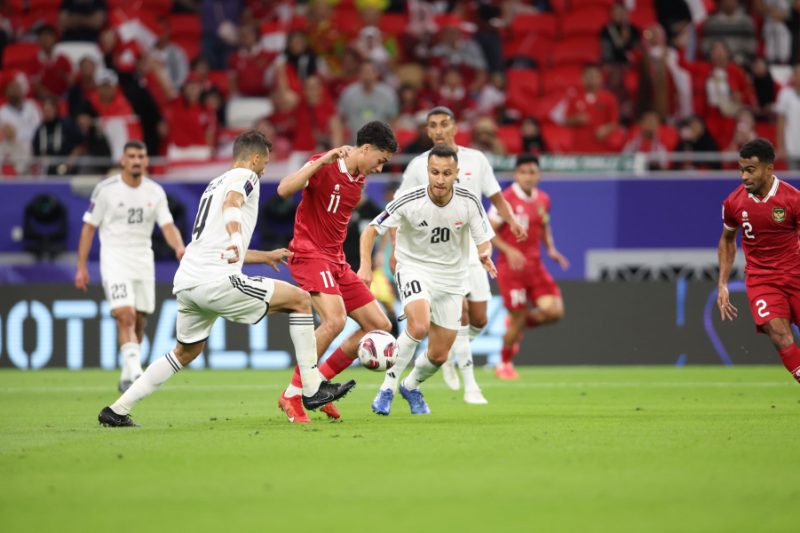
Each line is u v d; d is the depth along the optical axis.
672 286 58.50
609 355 58.28
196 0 79.50
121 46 74.62
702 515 16.16
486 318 36.97
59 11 76.69
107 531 15.33
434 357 31.69
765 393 40.97
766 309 32.62
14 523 15.91
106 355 57.97
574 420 30.28
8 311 57.88
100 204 42.31
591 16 76.25
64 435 26.80
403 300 30.94
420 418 31.02
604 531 15.10
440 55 74.50
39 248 62.06
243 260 27.80
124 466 21.23
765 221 32.34
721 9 74.44
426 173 34.59
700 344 58.31
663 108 70.75
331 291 29.67
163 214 42.84
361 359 29.84
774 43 76.19
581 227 62.22
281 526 15.53
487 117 70.50
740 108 69.06
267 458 22.17
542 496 17.75
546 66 75.69
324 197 29.58
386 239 57.09
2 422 30.94
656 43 73.69
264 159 27.78
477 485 18.83
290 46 72.94
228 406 36.31
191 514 16.45
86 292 58.03
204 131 69.44
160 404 37.25
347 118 68.81
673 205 62.19
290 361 57.75
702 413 32.59
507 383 47.25
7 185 62.12
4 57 75.25
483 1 77.50
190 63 75.38
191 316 27.89
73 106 70.69
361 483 19.09
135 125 69.56
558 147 69.25
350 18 79.50
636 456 22.34
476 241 30.81
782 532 14.99
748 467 20.78
